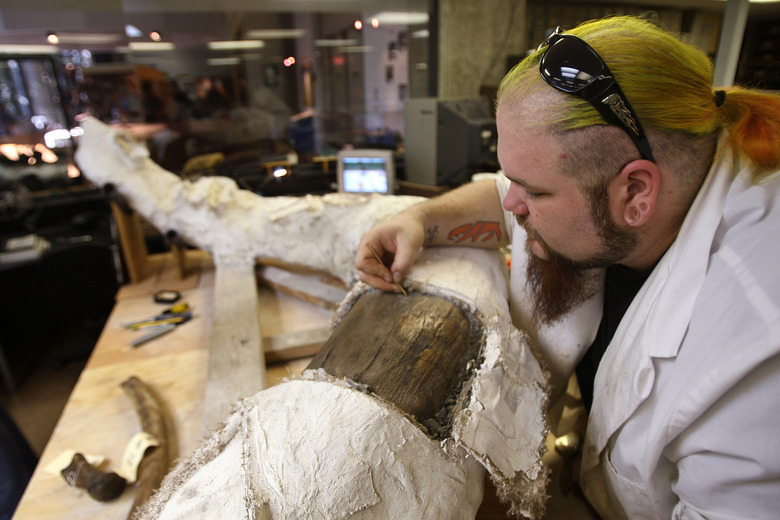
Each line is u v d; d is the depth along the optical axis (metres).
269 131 3.05
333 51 2.99
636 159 0.50
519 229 0.81
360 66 2.97
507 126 0.55
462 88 2.50
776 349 0.41
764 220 0.49
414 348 0.63
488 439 0.56
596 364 0.81
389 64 2.78
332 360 0.63
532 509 0.57
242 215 1.62
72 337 2.62
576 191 0.54
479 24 2.40
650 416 0.57
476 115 2.10
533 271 0.75
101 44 2.31
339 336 0.68
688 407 0.48
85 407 1.09
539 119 0.51
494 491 0.71
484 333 0.69
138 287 1.72
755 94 0.55
